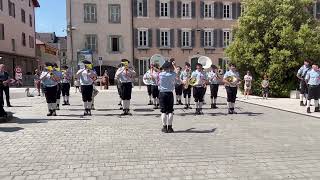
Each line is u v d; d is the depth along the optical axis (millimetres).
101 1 42344
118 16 42719
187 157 7551
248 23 24359
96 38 42438
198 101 14555
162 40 43531
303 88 17156
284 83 23594
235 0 44500
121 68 14125
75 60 41781
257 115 14180
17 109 16359
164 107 10312
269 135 9883
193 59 44000
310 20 24734
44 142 9031
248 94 23203
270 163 7078
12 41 43844
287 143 8852
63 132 10367
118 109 16266
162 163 7109
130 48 42906
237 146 8539
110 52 42719
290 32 23109
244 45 24406
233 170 6621
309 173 6434
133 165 6980
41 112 15172
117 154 7828
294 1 24328
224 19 44406
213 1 44125
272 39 23828
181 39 43781
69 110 15984
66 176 6340
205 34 44250
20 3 47281
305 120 12750
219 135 9891
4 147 8516
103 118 13289
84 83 13914
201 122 12297
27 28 50375
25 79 41938
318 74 14320
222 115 14195
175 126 11445
